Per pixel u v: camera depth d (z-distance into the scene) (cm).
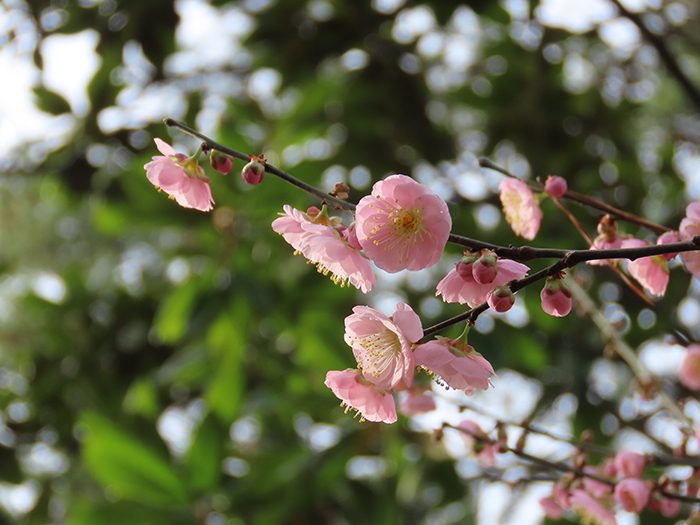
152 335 118
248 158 56
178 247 94
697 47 124
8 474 124
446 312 92
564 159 116
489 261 53
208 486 89
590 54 136
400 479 101
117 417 116
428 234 55
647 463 63
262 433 115
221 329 89
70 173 108
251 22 117
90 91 104
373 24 113
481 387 54
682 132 136
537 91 115
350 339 56
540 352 93
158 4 105
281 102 113
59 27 104
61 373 120
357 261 55
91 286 136
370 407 55
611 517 62
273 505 90
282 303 90
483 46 122
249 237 90
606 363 103
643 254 53
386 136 115
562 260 53
